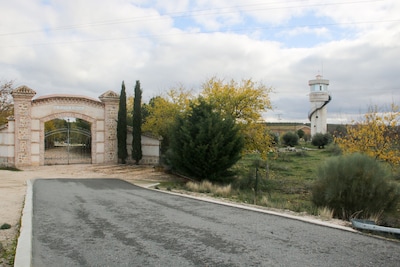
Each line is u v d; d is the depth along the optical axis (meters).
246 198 14.16
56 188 15.64
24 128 24.91
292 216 9.72
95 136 27.11
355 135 18.48
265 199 13.09
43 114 25.62
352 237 7.53
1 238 7.32
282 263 5.84
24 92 24.80
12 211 10.19
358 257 6.22
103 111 27.47
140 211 10.38
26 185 16.33
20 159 24.78
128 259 6.01
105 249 6.57
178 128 20.11
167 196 13.68
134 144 26.81
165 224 8.64
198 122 19.62
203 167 18.81
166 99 30.41
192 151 18.73
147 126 29.31
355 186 11.33
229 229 8.14
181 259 6.01
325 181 12.15
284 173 26.41
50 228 8.19
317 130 67.31
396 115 18.11
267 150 24.69
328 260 6.03
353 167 11.68
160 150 27.62
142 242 7.03
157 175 22.30
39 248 6.64
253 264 5.78
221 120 19.67
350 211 11.29
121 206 11.23
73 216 9.57
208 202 12.20
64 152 32.66
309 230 8.09
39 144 25.52
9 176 20.08
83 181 18.81
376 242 7.19
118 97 27.66
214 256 6.17
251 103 24.16
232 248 6.64
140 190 15.56
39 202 11.83
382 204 11.44
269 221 9.05
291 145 54.44
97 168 24.86
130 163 27.67
